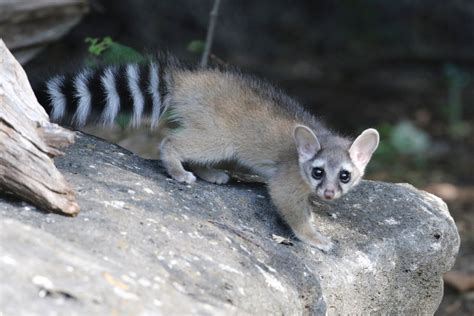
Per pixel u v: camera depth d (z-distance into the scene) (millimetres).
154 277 7777
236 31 30344
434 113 27609
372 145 10930
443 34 32281
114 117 10805
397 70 31328
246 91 10992
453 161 23812
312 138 10484
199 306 7508
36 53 15594
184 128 10828
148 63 10977
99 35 22719
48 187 8453
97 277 7188
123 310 6863
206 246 8820
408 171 22703
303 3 32594
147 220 8844
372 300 10195
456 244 11070
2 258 6887
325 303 9352
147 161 11000
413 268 10602
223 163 11414
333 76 30203
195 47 15625
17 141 8570
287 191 10328
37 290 6715
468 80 30438
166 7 25797
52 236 7746
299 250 9812
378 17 32562
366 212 10977
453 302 15656
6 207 8469
